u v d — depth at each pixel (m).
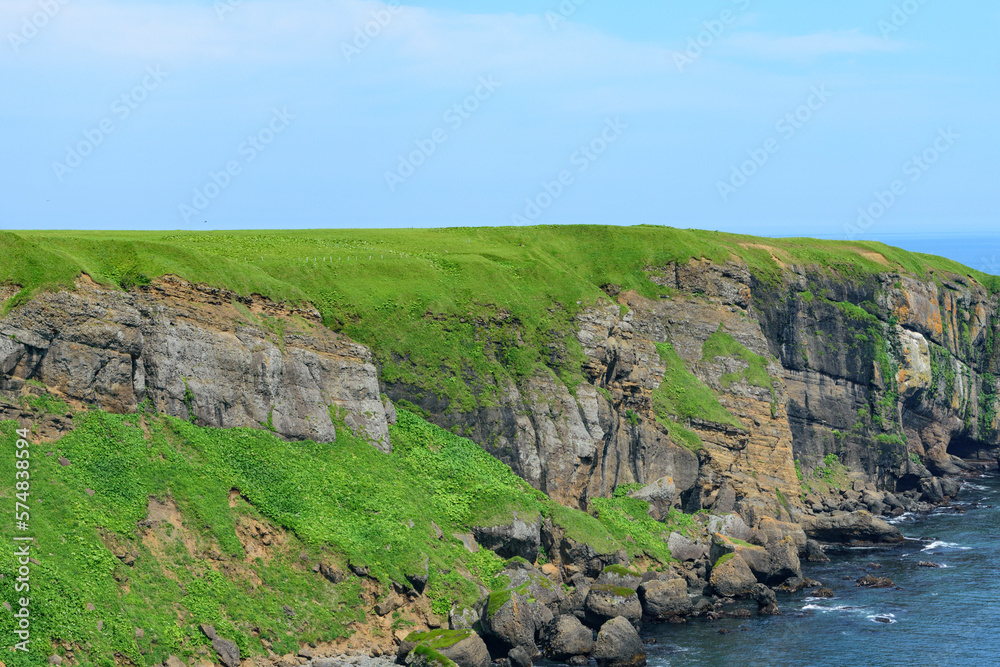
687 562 83.69
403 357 85.50
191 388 70.38
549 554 78.88
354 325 85.25
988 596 79.62
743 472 100.62
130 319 67.88
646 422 95.12
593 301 97.19
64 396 64.50
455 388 85.62
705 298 109.75
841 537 98.25
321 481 72.38
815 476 113.06
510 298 94.06
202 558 62.47
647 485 91.56
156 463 65.12
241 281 77.44
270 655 59.59
